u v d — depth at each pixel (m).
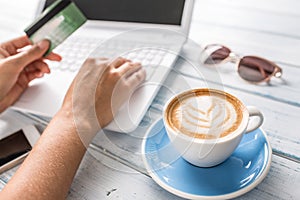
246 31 0.78
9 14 0.96
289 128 0.53
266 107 0.57
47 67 0.66
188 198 0.41
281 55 0.69
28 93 0.63
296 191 0.44
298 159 0.48
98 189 0.46
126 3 0.76
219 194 0.41
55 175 0.42
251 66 0.65
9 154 0.51
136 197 0.45
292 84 0.62
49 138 0.46
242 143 0.47
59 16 0.60
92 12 0.79
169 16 0.73
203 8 0.89
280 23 0.79
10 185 0.41
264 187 0.45
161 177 0.44
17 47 0.70
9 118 0.60
